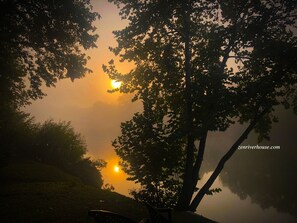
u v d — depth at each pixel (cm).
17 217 626
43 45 1451
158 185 957
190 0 949
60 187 940
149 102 987
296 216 1355
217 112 819
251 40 893
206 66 929
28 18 1359
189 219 771
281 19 911
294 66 859
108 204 781
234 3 911
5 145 1262
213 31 917
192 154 971
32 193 836
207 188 945
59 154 1562
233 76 844
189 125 873
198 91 845
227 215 1401
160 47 1020
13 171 1127
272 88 880
